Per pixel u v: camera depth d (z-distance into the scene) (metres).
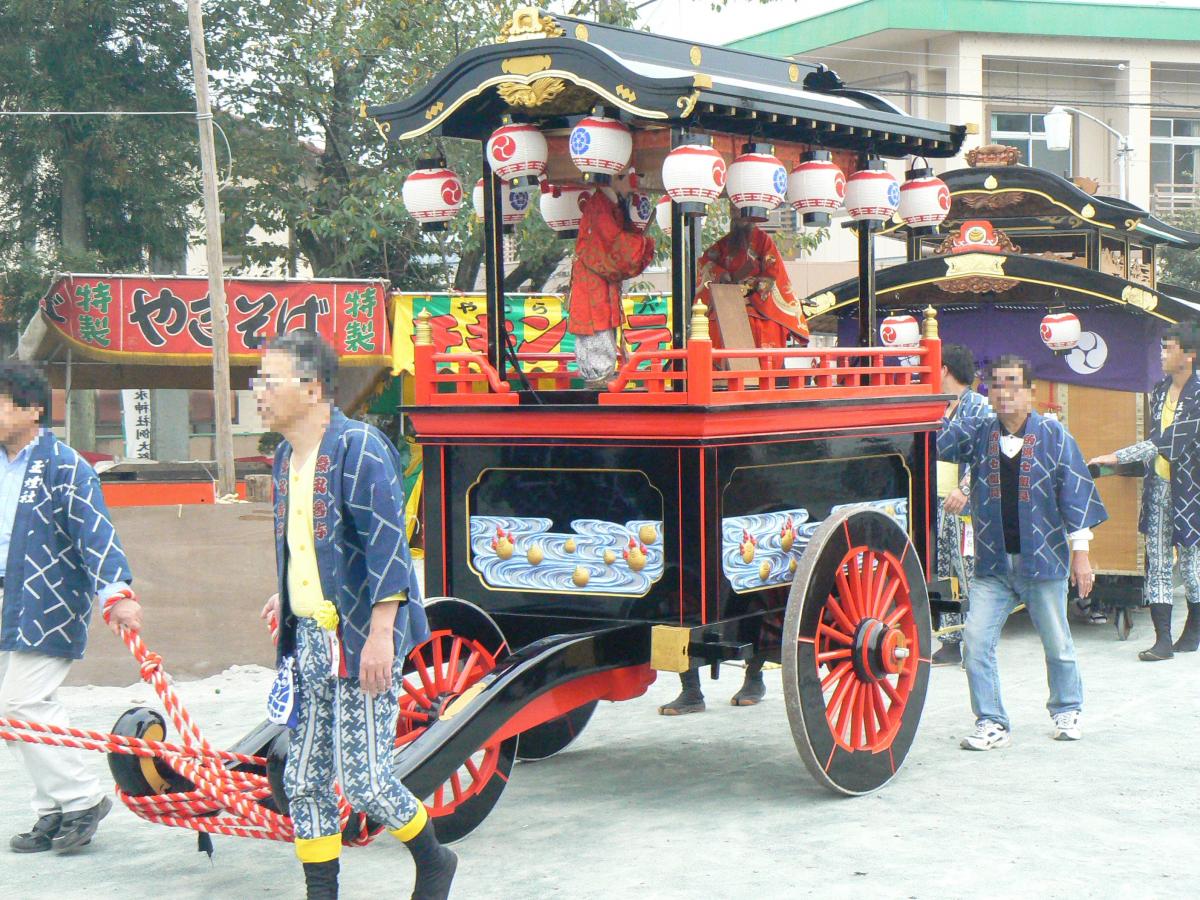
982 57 26.45
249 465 15.80
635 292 11.39
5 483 4.71
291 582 3.70
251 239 18.33
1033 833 4.61
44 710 4.67
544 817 4.97
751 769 5.62
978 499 5.89
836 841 4.56
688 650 4.67
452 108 5.25
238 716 6.69
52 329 11.15
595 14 16.62
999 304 9.41
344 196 17.52
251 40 18.22
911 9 25.59
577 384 6.91
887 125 5.69
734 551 4.94
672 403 4.77
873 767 5.17
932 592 6.04
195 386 13.57
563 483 5.09
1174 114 28.41
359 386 12.19
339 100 17.67
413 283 18.34
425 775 4.16
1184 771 5.43
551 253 16.05
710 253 5.98
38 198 18.45
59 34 17.12
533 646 4.64
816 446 5.35
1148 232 11.16
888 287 9.13
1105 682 7.29
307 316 11.75
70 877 4.43
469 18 16.48
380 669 3.54
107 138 16.89
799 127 5.36
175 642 7.58
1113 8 26.64
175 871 4.48
